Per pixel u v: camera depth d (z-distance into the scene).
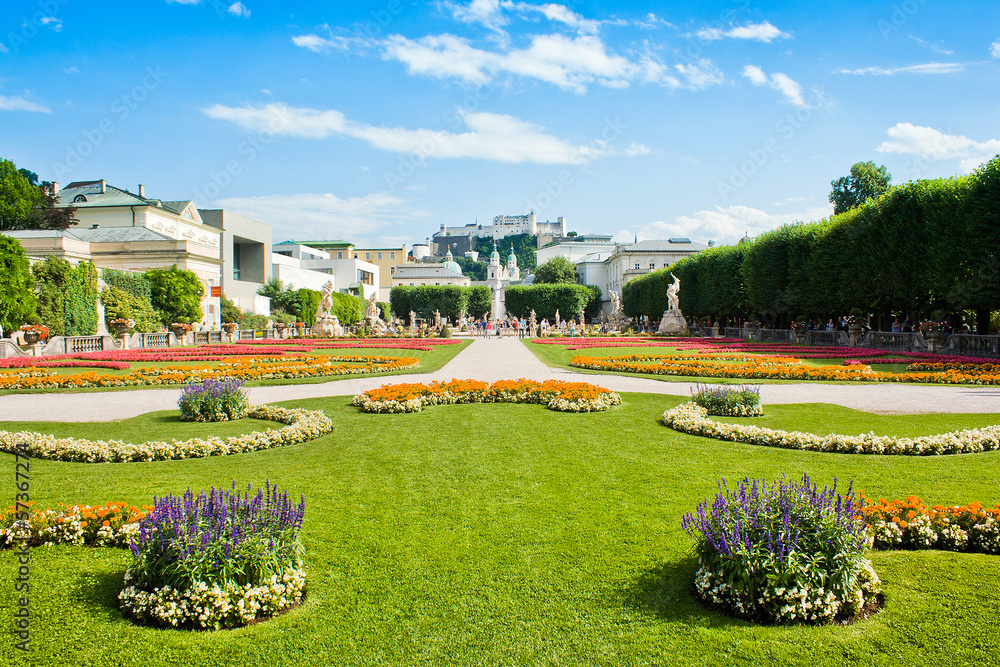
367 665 4.83
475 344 48.03
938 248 33.62
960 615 5.38
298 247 119.62
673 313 62.94
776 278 50.31
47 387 20.81
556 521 7.63
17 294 35.53
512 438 12.13
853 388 19.52
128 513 7.28
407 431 12.88
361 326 66.56
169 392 19.95
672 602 5.71
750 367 23.44
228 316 66.06
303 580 5.90
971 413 14.48
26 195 60.34
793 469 9.73
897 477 9.17
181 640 5.12
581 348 41.06
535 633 5.25
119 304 46.53
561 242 164.00
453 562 6.52
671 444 11.54
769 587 5.39
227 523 5.70
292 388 20.55
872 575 5.66
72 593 5.81
